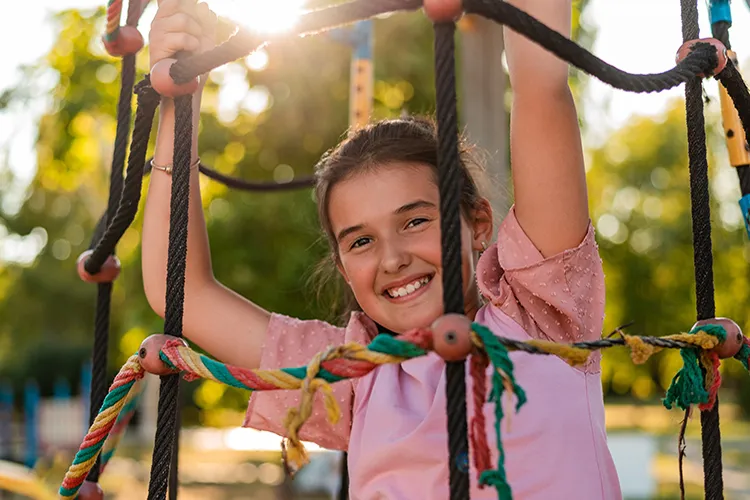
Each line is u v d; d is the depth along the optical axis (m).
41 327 17.78
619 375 16.50
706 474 1.12
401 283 1.50
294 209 6.04
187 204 1.11
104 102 6.67
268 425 1.68
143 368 1.09
